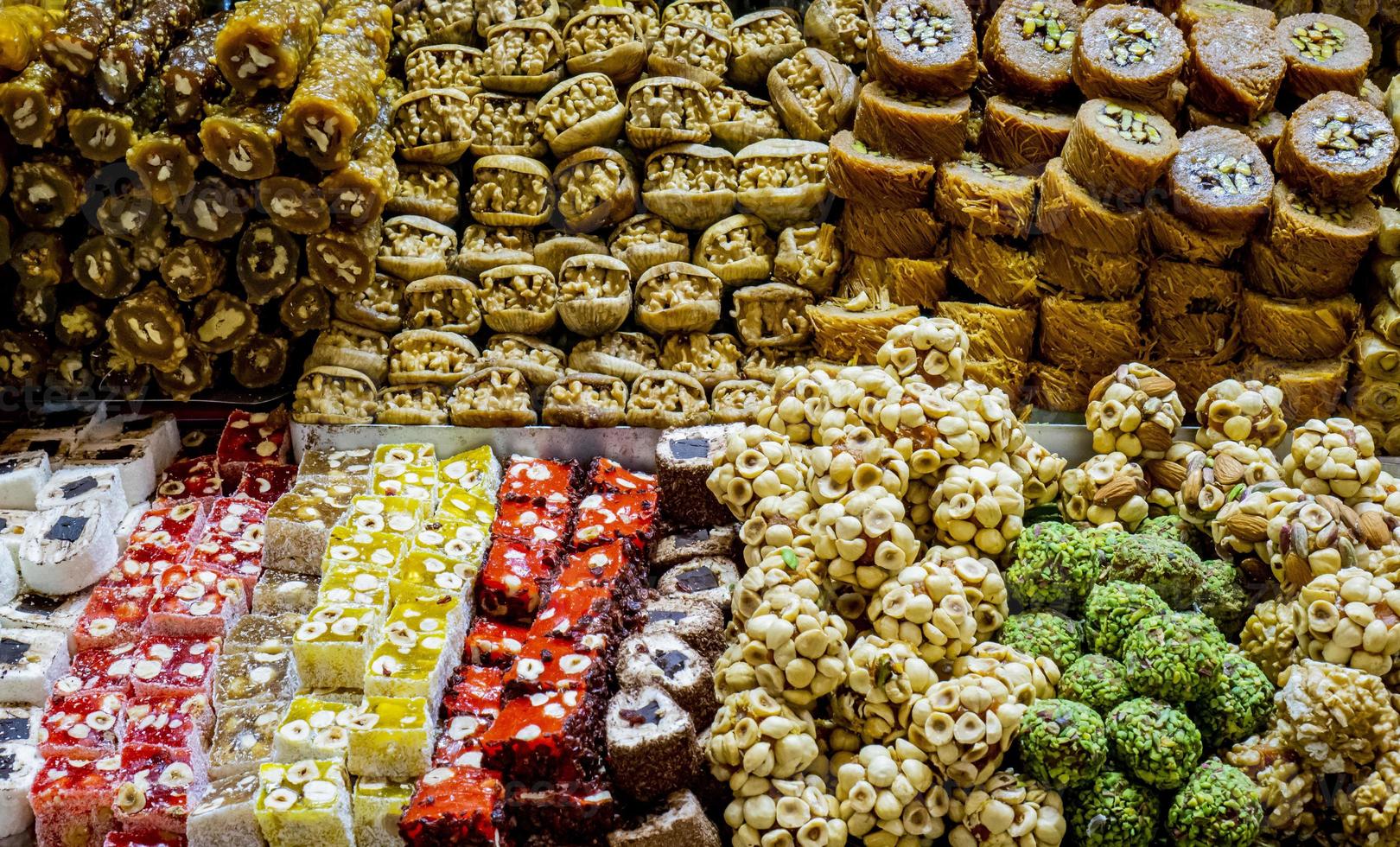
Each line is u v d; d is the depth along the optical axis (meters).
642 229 1.35
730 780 1.16
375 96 1.30
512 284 1.34
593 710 1.17
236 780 1.16
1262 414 1.26
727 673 1.18
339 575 1.22
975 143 1.33
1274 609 1.20
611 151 1.34
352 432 1.32
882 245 1.32
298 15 1.26
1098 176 1.27
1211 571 1.22
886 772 1.15
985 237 1.30
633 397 1.33
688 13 1.38
